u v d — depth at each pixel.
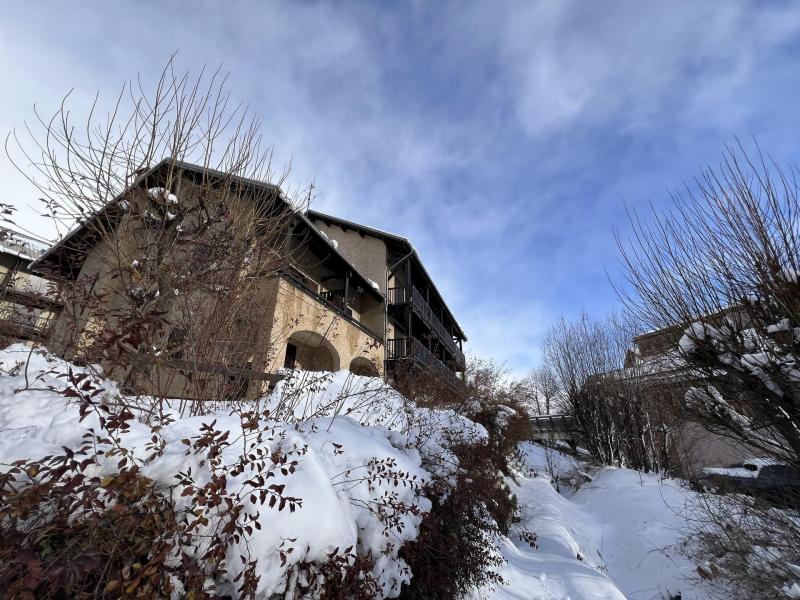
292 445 2.55
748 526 5.97
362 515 2.88
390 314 16.42
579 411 17.70
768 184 4.10
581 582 5.88
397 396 5.94
